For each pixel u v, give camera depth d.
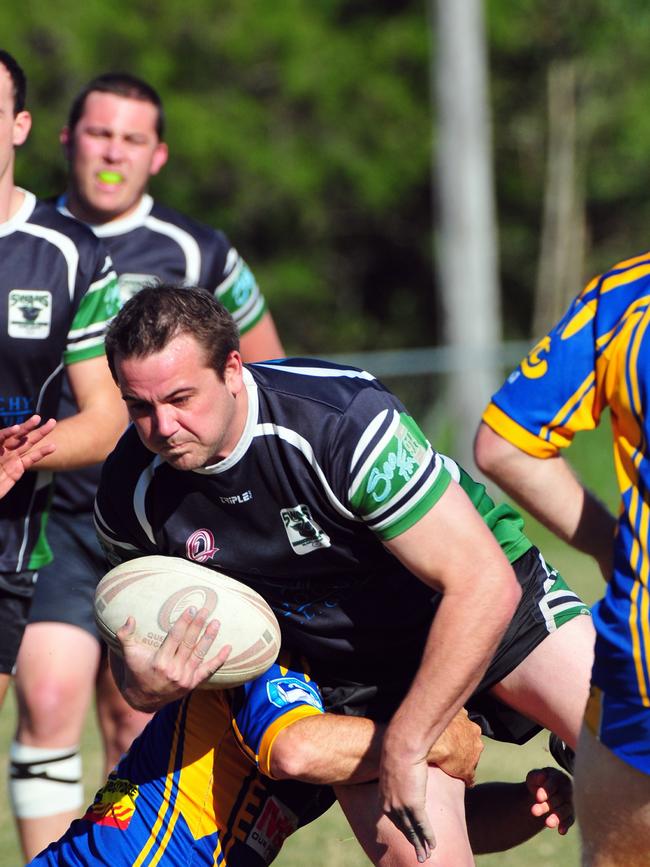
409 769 11.20
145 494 12.04
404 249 100.94
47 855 12.87
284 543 11.84
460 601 11.16
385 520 11.23
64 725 16.33
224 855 12.76
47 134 80.31
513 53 98.50
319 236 95.62
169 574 12.08
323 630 12.52
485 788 13.70
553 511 11.02
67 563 16.84
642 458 10.00
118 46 85.38
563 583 13.45
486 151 60.34
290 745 11.92
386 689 12.95
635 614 9.85
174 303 10.84
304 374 11.67
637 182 100.25
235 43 89.06
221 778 12.78
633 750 9.92
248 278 19.56
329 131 93.50
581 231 100.75
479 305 60.00
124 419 15.48
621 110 97.38
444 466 11.58
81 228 15.27
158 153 19.66
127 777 12.93
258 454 11.41
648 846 10.16
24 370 14.79
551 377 10.66
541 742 22.02
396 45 95.12
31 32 80.88
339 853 16.97
